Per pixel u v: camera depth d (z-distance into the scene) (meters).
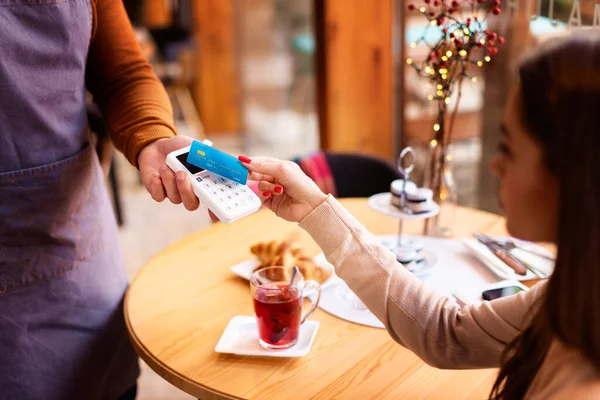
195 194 0.99
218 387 0.95
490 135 2.60
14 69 1.05
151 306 1.20
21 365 1.16
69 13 1.10
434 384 0.95
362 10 2.44
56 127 1.14
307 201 0.96
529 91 0.67
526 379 0.75
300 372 0.98
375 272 0.93
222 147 4.80
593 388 0.68
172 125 1.23
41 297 1.17
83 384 1.26
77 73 1.16
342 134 2.61
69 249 1.19
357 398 0.92
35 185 1.12
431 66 1.42
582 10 1.77
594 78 0.61
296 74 4.98
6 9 1.03
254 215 1.63
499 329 0.88
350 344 1.06
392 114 2.58
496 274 1.27
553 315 0.68
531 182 0.69
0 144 1.07
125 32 1.31
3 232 1.10
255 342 1.05
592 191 0.62
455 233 1.49
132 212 3.75
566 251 0.65
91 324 1.25
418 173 2.53
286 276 1.13
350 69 2.51
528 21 2.14
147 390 2.17
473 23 1.38
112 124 1.26
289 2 4.84
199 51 4.86
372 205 1.37
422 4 2.41
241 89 4.98
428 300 0.92
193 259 1.39
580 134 0.62
